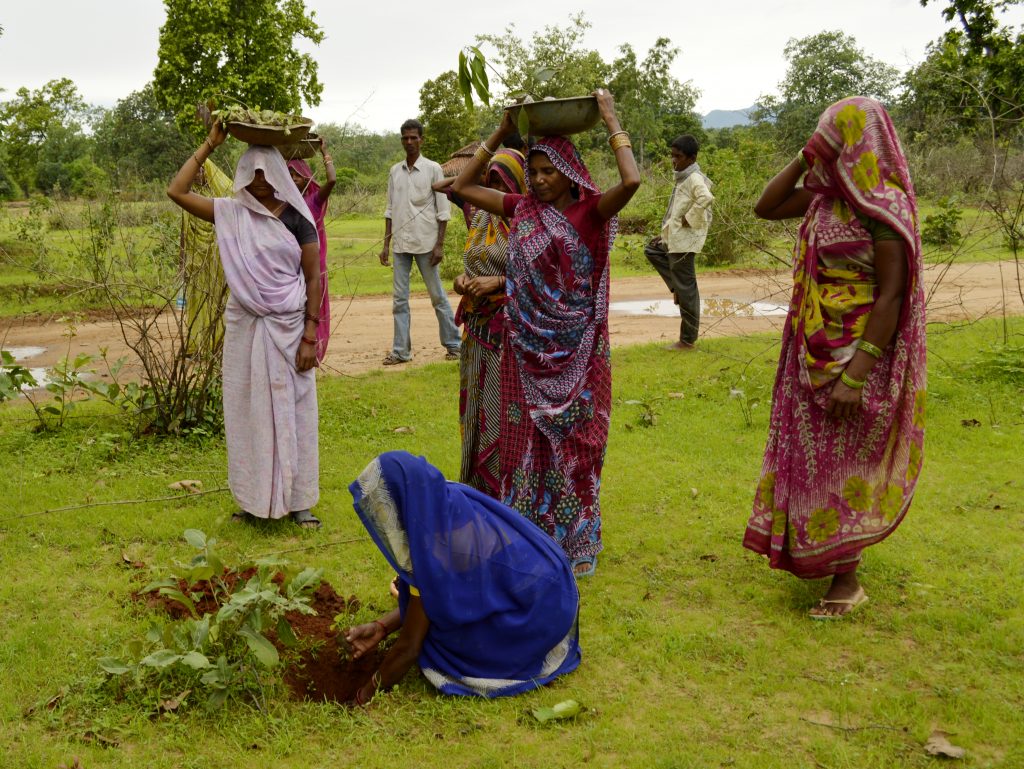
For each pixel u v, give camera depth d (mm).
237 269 4930
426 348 10297
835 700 3479
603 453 4668
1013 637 3889
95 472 6133
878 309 3900
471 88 4348
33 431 6992
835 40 67375
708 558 4824
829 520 4121
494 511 3730
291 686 3629
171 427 6816
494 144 4578
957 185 14086
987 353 8398
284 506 5164
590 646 3941
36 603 4242
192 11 21391
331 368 8938
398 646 3645
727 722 3385
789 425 4172
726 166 17125
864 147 3811
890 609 4219
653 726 3365
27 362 9766
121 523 5238
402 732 3332
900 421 4062
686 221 9188
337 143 7895
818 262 4008
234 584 4230
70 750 3156
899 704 3453
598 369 4578
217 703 3395
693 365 8930
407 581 3551
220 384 7156
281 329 5035
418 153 9070
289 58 23016
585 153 27875
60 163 33812
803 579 4469
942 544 4848
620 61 45938
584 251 4367
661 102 56094
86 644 3879
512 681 3625
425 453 6492
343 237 24953
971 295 13070
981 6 18484
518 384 4469
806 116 53344
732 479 5957
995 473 5852
